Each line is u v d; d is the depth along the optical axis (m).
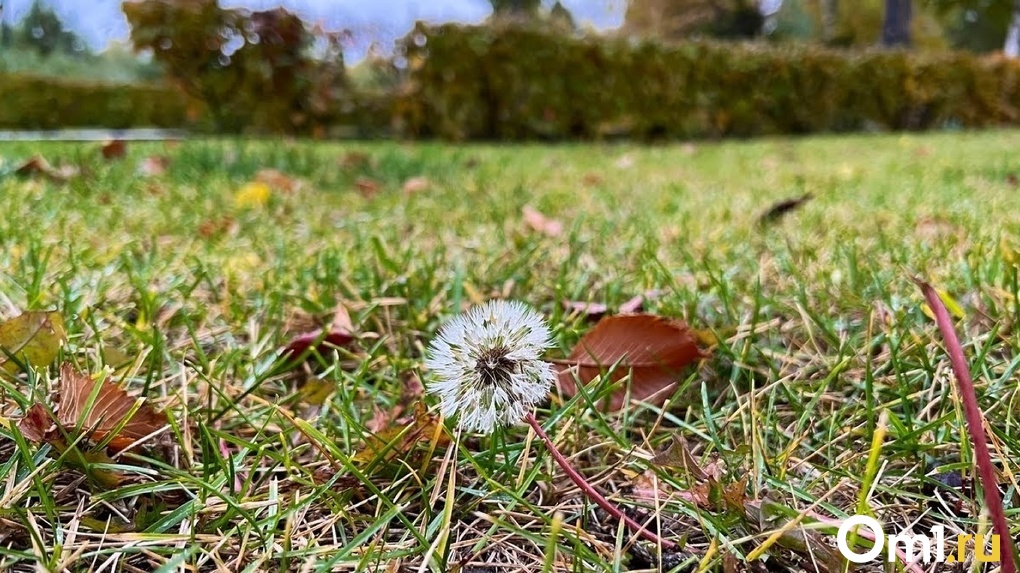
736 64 2.53
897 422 0.23
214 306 0.38
